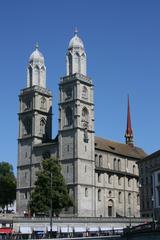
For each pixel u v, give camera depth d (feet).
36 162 485.56
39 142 496.64
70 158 461.78
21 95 513.86
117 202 510.99
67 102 477.77
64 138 471.62
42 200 408.26
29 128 502.79
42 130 504.84
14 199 559.38
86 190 460.96
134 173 556.92
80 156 460.14
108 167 513.86
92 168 473.26
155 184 403.34
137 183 551.18
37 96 504.02
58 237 346.54
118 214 507.71
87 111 481.46
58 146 474.08
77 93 472.44
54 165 425.28
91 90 491.72
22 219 353.31
